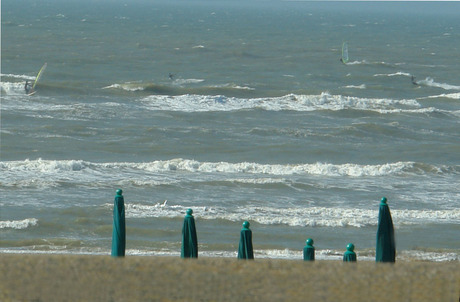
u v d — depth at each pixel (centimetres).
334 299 3316
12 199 10206
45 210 9762
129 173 11988
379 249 4688
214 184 11444
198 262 3884
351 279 3597
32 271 3622
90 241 8525
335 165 12888
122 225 4734
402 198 11162
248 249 4519
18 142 14038
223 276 3597
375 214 10088
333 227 9519
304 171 12738
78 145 14112
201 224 9469
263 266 3816
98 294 3319
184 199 10650
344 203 10800
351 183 12019
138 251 7981
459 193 11562
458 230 9419
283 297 3325
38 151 13488
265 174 12488
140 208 9956
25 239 8494
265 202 10669
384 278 3625
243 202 10600
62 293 3322
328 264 3925
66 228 9094
